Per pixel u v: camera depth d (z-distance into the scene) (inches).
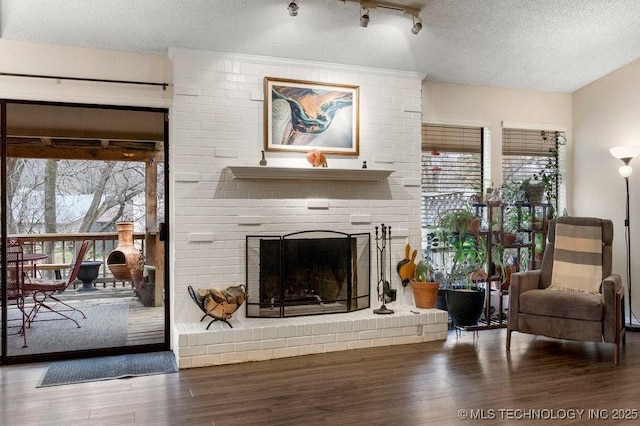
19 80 150.2
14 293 159.3
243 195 169.8
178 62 161.5
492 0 151.0
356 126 183.9
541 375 139.6
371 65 184.4
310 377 138.5
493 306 209.0
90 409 116.6
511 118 219.6
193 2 139.3
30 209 160.1
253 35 157.9
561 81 216.1
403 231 191.5
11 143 154.5
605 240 174.7
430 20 159.2
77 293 174.6
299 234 176.2
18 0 132.7
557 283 175.6
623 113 206.1
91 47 156.9
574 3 156.2
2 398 123.8
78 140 163.3
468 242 193.5
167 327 168.4
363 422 108.8
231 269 167.8
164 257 169.2
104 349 160.1
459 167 215.2
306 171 170.6
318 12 149.4
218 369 146.3
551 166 227.1
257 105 171.5
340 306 177.6
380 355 159.6
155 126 168.4
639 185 199.9
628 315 205.6
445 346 170.2
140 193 174.2
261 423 108.6
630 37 180.9
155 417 111.9
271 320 165.6
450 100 209.2
